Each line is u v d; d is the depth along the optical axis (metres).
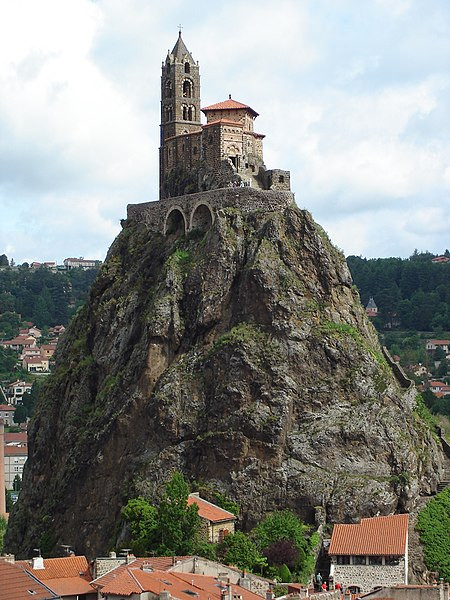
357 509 192.12
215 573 149.50
